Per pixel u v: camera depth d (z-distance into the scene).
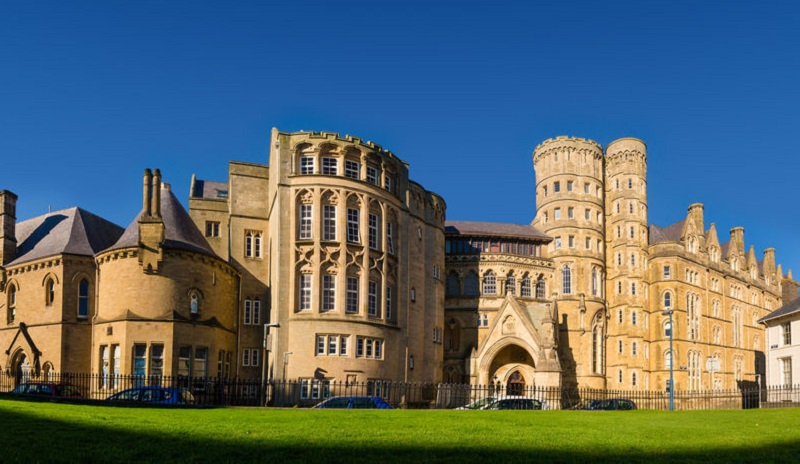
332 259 56.62
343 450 17.91
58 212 62.50
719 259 104.00
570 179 88.81
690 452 18.86
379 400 40.69
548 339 69.50
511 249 85.81
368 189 59.47
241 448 17.78
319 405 39.62
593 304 85.38
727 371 100.69
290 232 56.44
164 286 50.97
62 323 53.44
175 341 50.19
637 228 91.06
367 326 57.25
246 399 55.38
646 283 93.38
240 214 63.28
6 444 17.09
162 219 52.22
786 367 65.19
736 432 24.64
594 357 84.69
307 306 55.91
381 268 59.72
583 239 86.94
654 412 40.72
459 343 80.06
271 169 62.59
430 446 19.05
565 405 66.50
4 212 59.38
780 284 125.00
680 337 90.81
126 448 17.33
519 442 20.36
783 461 17.64
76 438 18.69
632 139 93.25
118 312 50.56
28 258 57.00
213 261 54.81
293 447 18.14
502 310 73.75
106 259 52.53
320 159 58.06
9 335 56.91
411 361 65.88
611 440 21.31
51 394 43.47
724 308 102.81
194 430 21.25
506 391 70.31
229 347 57.50
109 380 49.28
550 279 85.69
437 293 73.62
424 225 71.56
